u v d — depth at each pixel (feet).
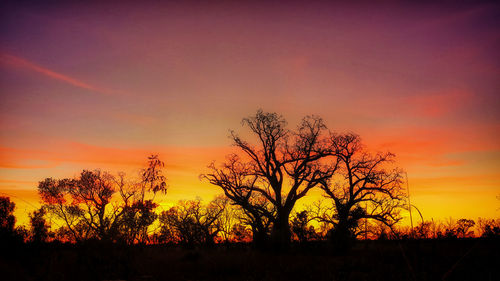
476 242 20.90
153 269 51.83
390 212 110.22
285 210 123.03
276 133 136.05
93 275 40.47
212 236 140.26
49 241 42.78
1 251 35.09
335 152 130.72
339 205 116.47
